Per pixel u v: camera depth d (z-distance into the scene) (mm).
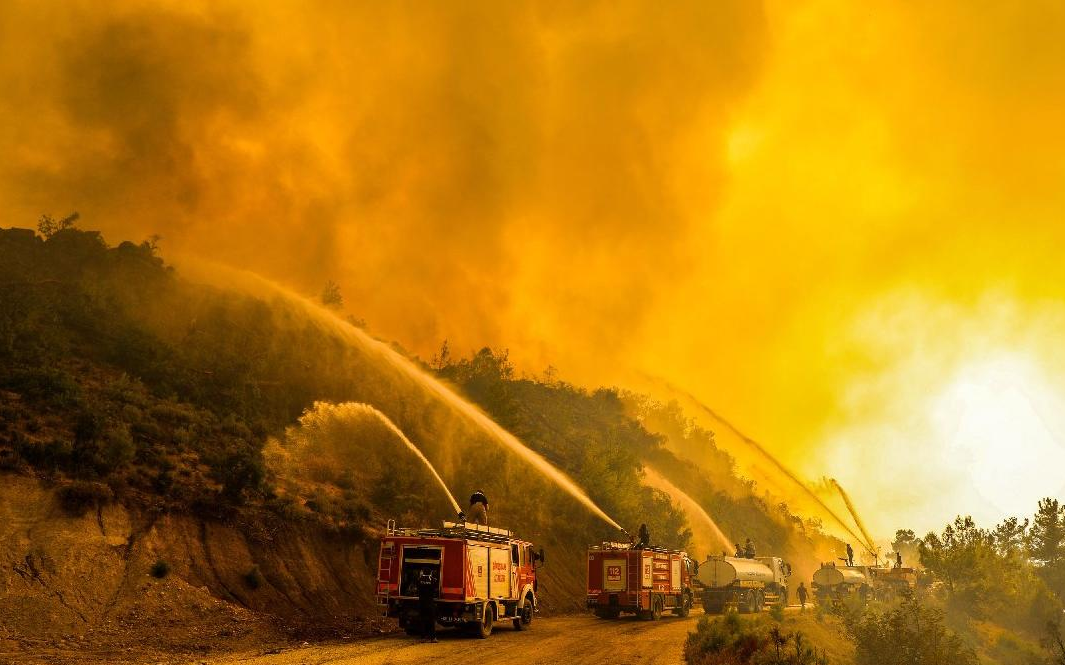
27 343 36719
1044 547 55188
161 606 22469
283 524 29453
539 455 59938
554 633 28438
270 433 40188
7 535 21688
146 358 40688
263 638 22406
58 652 18172
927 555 34500
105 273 48312
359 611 28031
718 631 21828
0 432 26266
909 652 21578
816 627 29125
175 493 27375
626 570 36500
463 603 25062
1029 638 34469
